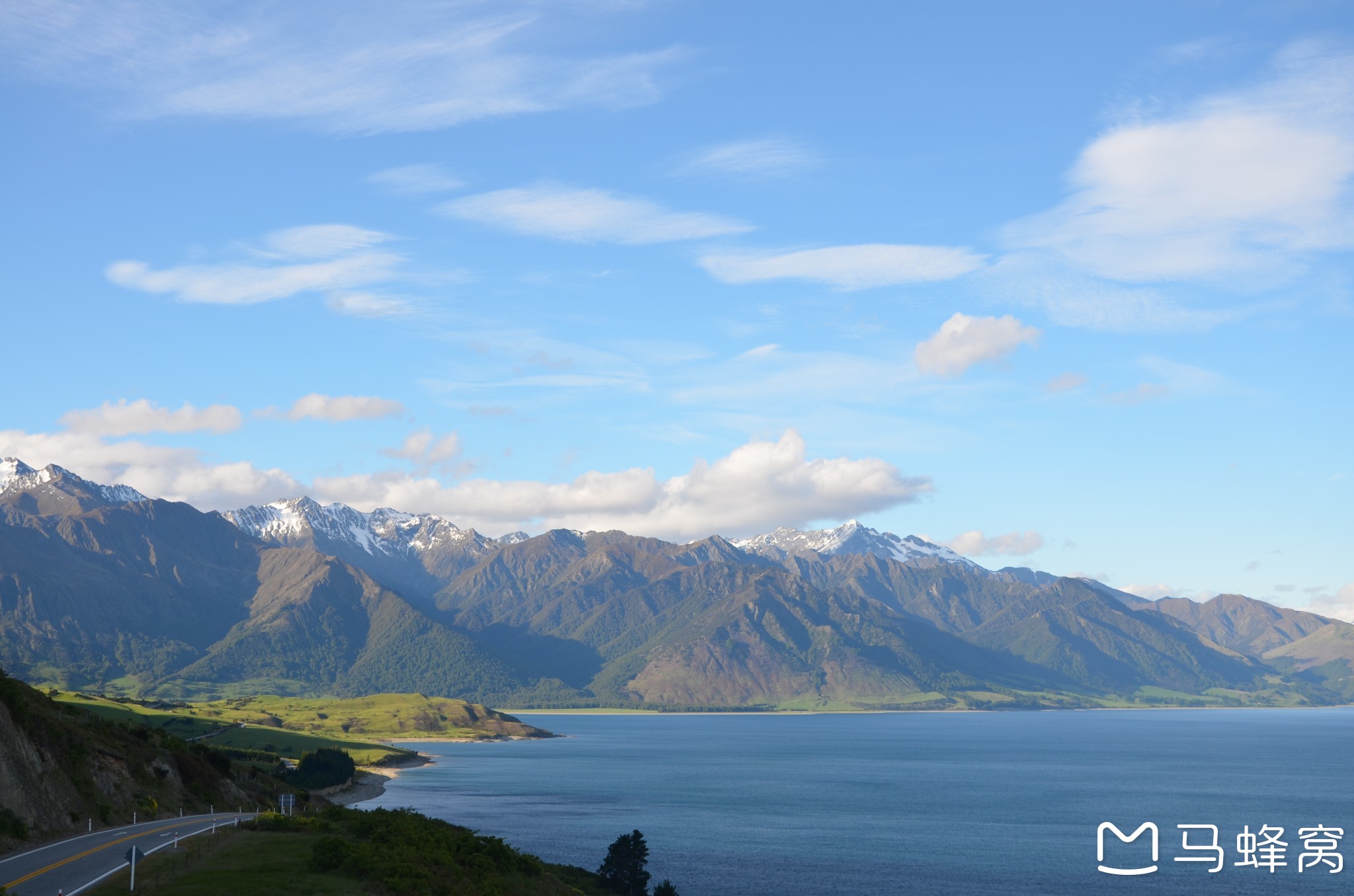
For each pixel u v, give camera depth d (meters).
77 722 123.69
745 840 182.25
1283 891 143.38
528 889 92.31
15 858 75.31
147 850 78.31
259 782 165.25
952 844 180.12
